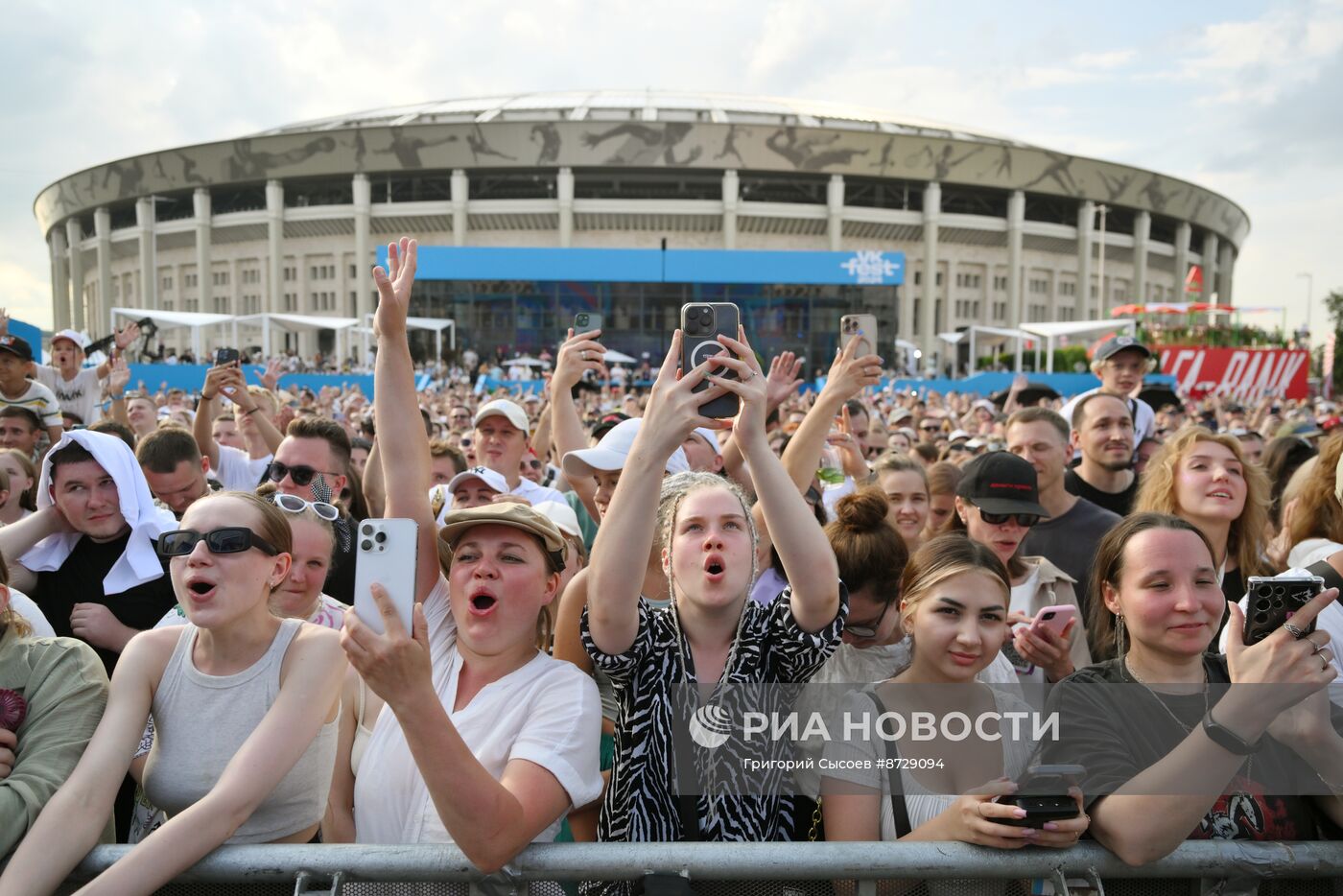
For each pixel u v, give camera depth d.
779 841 2.13
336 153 59.75
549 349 42.53
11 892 1.83
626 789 2.14
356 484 4.63
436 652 2.32
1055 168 62.25
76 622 3.23
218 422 7.18
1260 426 14.68
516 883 1.88
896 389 29.97
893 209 62.66
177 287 68.62
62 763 2.07
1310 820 2.07
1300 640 1.79
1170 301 74.62
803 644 2.19
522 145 57.69
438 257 38.34
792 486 2.13
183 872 1.88
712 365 2.09
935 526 4.82
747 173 59.81
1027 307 65.75
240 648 2.28
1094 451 4.88
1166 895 1.96
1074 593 3.86
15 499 4.13
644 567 2.05
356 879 1.89
